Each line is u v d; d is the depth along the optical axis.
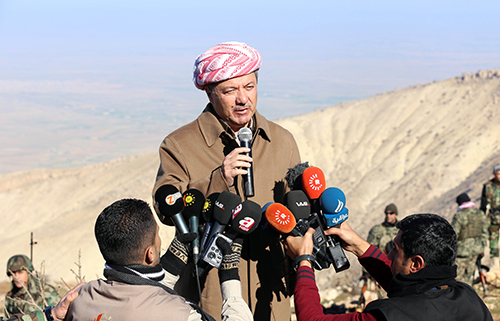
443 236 2.21
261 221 2.57
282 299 2.82
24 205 130.00
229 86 2.70
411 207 81.44
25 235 80.25
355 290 9.77
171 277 2.39
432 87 123.06
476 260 8.72
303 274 2.52
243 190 2.76
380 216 79.19
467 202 8.55
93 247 66.44
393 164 101.00
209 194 2.62
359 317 2.22
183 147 2.87
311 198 2.71
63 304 2.22
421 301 2.13
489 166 77.94
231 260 2.44
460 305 2.13
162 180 2.76
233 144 2.89
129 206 2.16
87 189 125.75
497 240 10.05
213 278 2.69
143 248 2.12
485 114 100.69
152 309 1.99
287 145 3.03
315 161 115.62
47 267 61.38
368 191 96.38
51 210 125.12
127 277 2.07
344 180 106.75
